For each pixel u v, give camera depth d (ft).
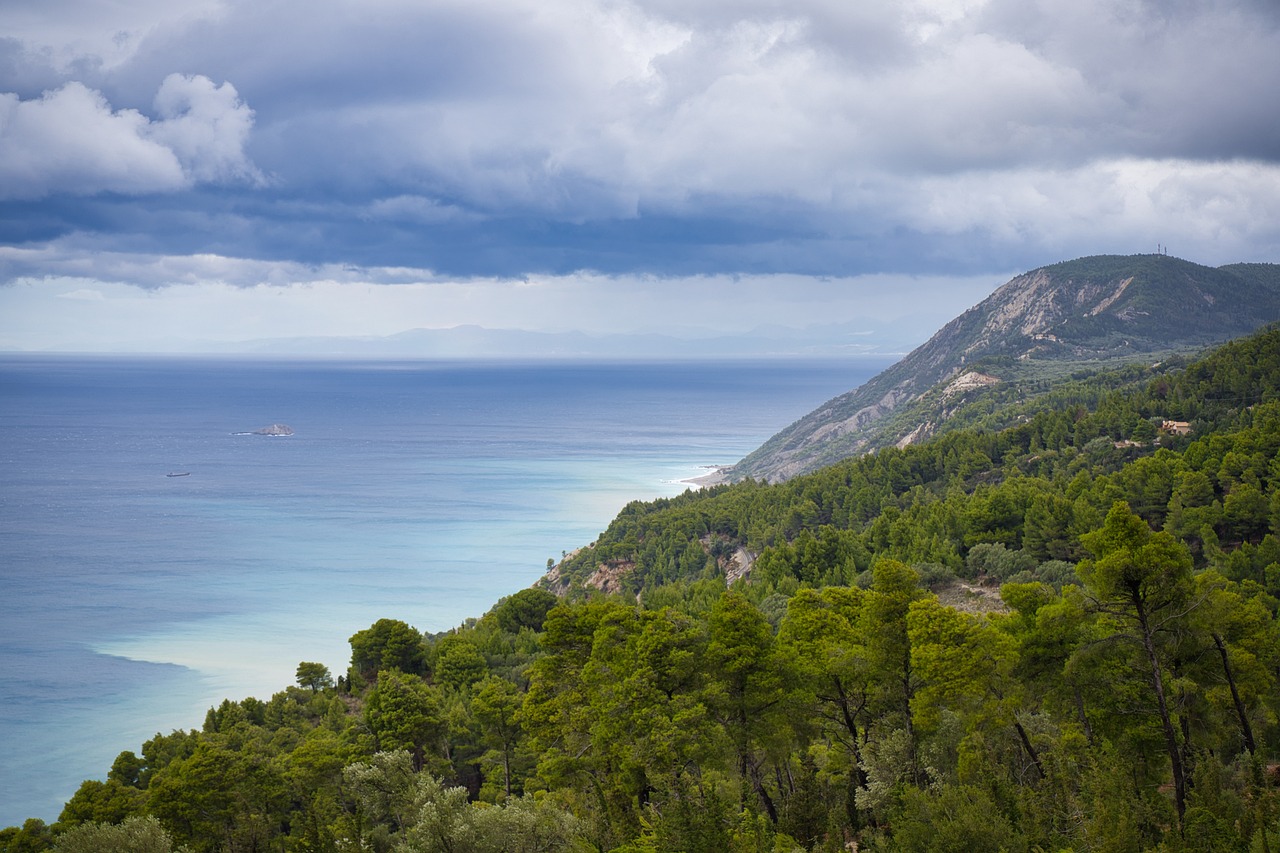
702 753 155.33
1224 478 374.63
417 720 248.11
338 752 243.40
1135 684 162.20
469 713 279.28
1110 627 161.48
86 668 626.64
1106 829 112.98
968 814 118.11
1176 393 612.29
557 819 157.58
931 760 152.76
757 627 170.09
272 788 233.14
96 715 539.70
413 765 248.32
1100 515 359.25
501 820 155.84
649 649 170.91
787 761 178.91
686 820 128.06
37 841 225.35
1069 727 162.40
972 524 406.00
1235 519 345.10
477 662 324.19
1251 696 165.17
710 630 176.65
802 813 143.95
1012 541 394.93
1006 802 125.90
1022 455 597.93
